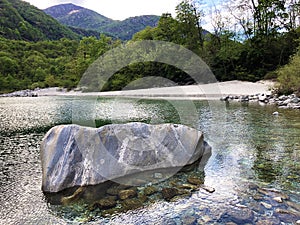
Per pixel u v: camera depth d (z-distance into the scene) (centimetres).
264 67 2330
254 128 685
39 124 937
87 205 300
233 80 2227
